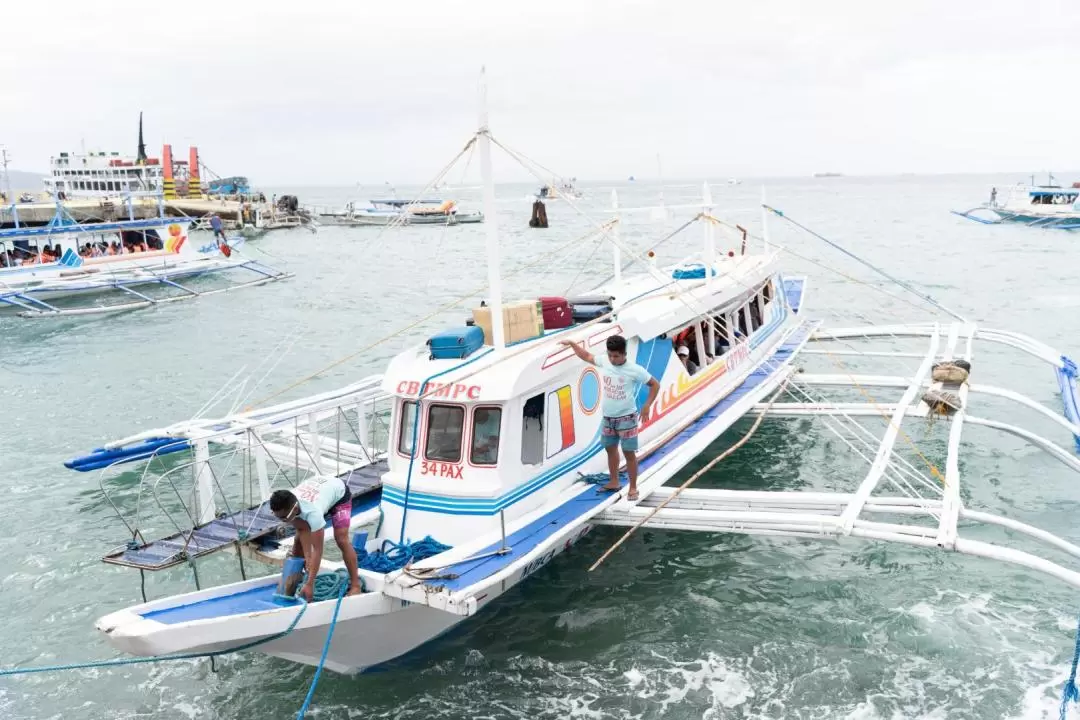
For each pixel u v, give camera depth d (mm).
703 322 15945
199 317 35969
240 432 12484
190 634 7867
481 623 11117
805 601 11578
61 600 12188
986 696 9469
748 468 16125
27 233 40031
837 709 9328
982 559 12656
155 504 15383
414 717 9422
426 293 41594
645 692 9695
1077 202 76375
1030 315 31453
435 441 10500
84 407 22016
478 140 10156
